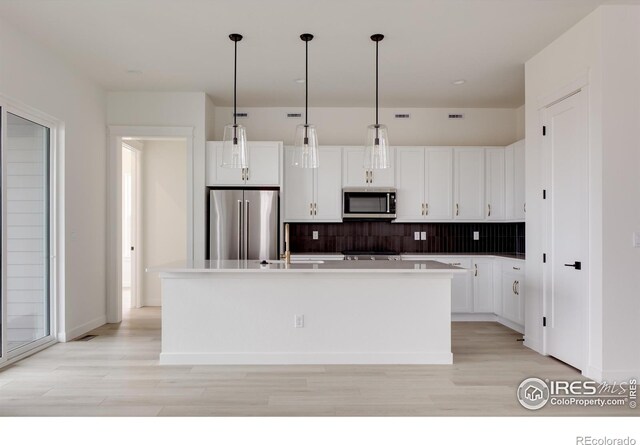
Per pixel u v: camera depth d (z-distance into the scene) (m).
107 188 5.74
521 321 5.10
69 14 3.71
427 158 6.21
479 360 4.14
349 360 4.04
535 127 4.47
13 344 4.07
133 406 3.04
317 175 6.16
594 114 3.55
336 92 5.78
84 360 4.09
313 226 6.41
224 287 4.03
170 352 4.01
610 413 2.95
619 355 3.47
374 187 6.16
